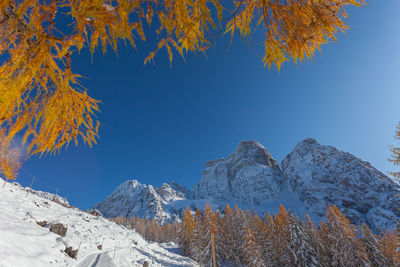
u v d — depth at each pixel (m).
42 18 1.11
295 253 23.42
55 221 16.27
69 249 13.91
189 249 39.62
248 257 27.81
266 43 1.42
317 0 1.33
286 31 1.35
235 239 38.81
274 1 1.33
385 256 24.23
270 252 31.36
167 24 1.21
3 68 1.11
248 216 46.50
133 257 24.69
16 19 1.10
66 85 1.29
